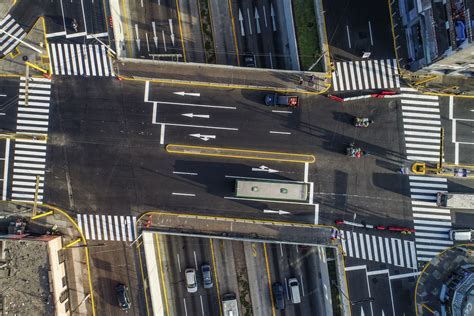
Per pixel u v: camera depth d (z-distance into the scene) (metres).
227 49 48.00
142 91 45.22
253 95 45.12
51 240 42.84
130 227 45.31
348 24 45.38
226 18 47.88
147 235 45.72
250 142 45.38
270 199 43.94
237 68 44.38
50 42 45.53
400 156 45.28
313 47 44.97
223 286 47.66
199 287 47.59
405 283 45.28
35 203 44.59
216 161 45.44
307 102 45.12
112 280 45.91
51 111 45.38
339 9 45.41
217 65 44.22
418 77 45.09
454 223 45.16
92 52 45.31
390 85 45.25
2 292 42.69
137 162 45.41
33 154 45.50
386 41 45.38
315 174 45.22
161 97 45.38
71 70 45.41
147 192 45.41
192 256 47.47
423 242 45.25
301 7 45.00
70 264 45.88
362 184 45.22
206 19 47.91
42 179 45.47
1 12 45.72
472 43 34.31
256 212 45.25
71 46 45.44
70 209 45.44
